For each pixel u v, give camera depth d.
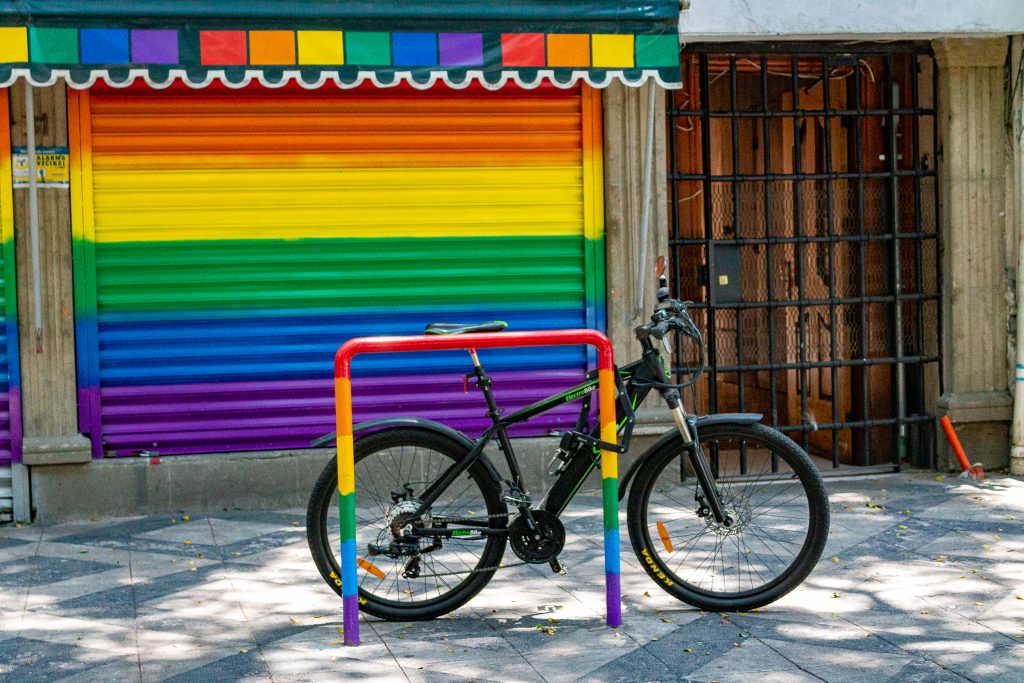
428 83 6.27
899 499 7.16
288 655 4.57
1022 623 4.85
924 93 8.00
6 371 6.92
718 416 5.07
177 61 6.07
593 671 4.37
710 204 7.72
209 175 7.02
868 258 8.12
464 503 5.25
